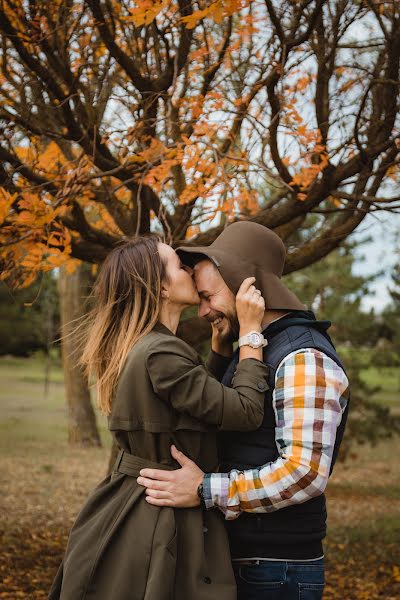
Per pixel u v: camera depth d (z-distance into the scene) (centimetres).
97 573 194
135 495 198
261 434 201
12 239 338
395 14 370
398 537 718
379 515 847
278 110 336
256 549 201
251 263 216
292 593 200
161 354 200
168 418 201
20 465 1100
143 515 195
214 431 204
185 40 345
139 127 346
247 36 367
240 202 379
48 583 518
